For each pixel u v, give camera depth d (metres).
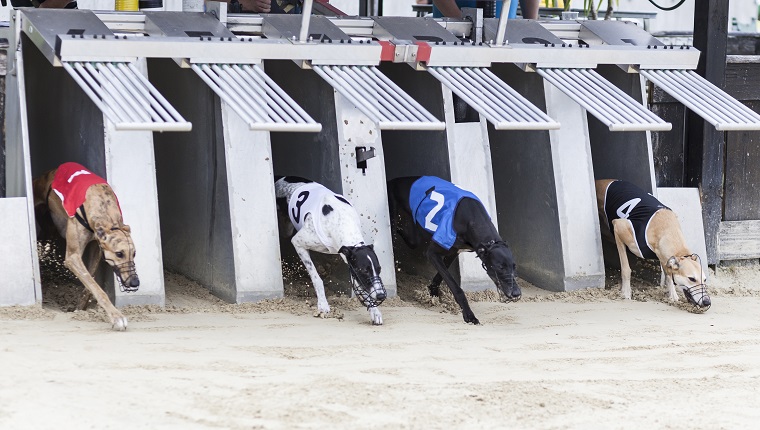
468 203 8.27
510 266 8.01
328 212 7.96
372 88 7.95
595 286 9.51
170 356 6.33
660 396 6.04
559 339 7.52
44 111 9.02
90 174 7.49
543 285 9.64
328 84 8.72
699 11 10.12
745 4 16.56
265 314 7.96
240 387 5.68
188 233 9.15
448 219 8.21
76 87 8.30
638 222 9.09
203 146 8.71
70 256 7.32
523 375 6.38
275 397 5.51
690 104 8.60
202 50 7.77
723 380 6.48
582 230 9.44
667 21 15.80
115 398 5.34
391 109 7.52
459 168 9.05
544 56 8.84
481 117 9.13
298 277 9.41
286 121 7.06
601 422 5.46
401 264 9.95
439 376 6.23
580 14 14.76
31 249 7.60
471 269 9.12
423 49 8.42
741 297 9.60
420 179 8.76
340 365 6.36
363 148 8.66
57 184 7.59
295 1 10.45
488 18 9.55
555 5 13.79
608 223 9.54
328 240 7.94
